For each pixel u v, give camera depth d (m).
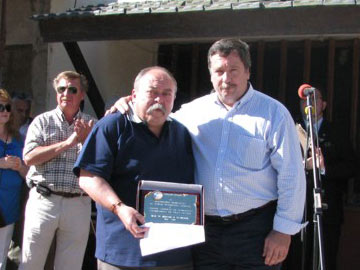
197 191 2.83
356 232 6.02
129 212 2.69
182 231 2.73
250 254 2.97
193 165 3.07
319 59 6.57
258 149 2.95
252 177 2.96
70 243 4.40
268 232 2.99
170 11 5.05
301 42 6.60
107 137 2.88
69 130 4.43
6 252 4.67
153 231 2.71
